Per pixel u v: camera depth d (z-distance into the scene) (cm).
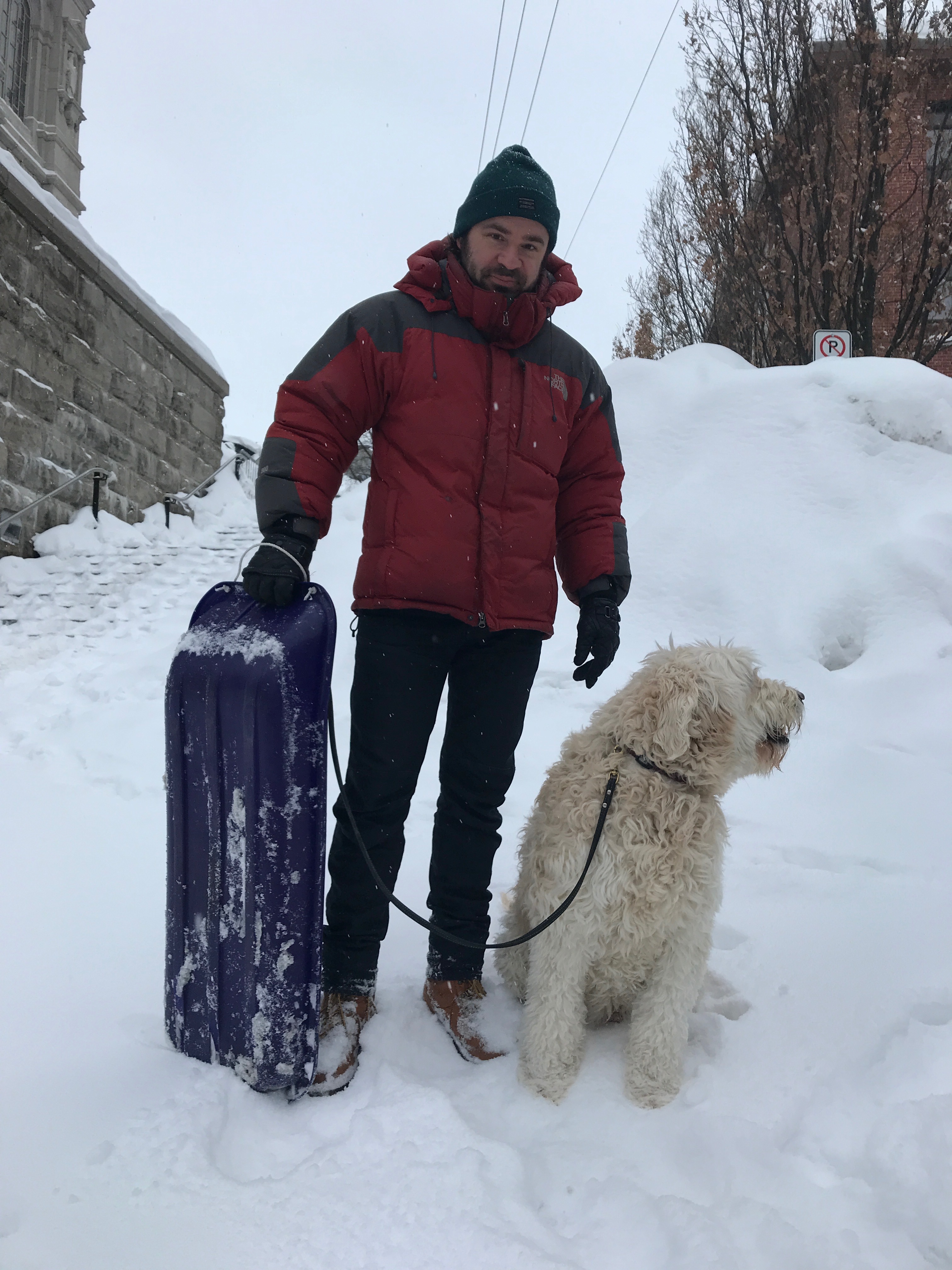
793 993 261
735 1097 215
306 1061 205
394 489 226
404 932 297
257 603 211
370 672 228
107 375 1037
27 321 882
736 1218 171
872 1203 177
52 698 574
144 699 555
